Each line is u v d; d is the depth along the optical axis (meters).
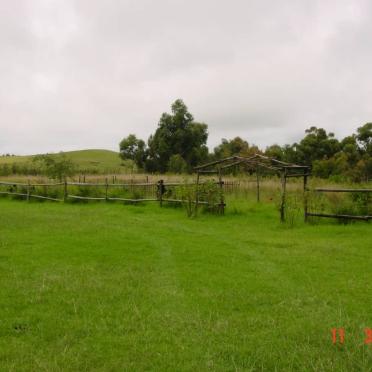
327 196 16.67
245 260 9.13
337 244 10.84
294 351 4.81
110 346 4.96
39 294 6.68
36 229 12.92
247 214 16.59
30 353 4.78
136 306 6.19
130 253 9.70
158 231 12.95
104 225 14.00
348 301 6.45
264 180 27.41
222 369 4.46
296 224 14.20
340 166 38.53
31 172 43.84
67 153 95.38
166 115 55.75
